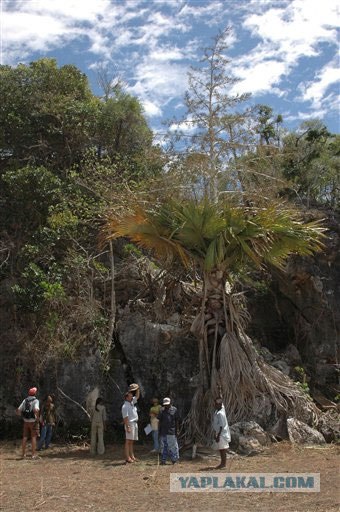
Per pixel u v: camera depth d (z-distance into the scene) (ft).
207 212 50.34
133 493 34.30
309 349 65.72
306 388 56.08
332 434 51.44
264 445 48.03
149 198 57.72
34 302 61.57
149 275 63.05
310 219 68.23
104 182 65.46
